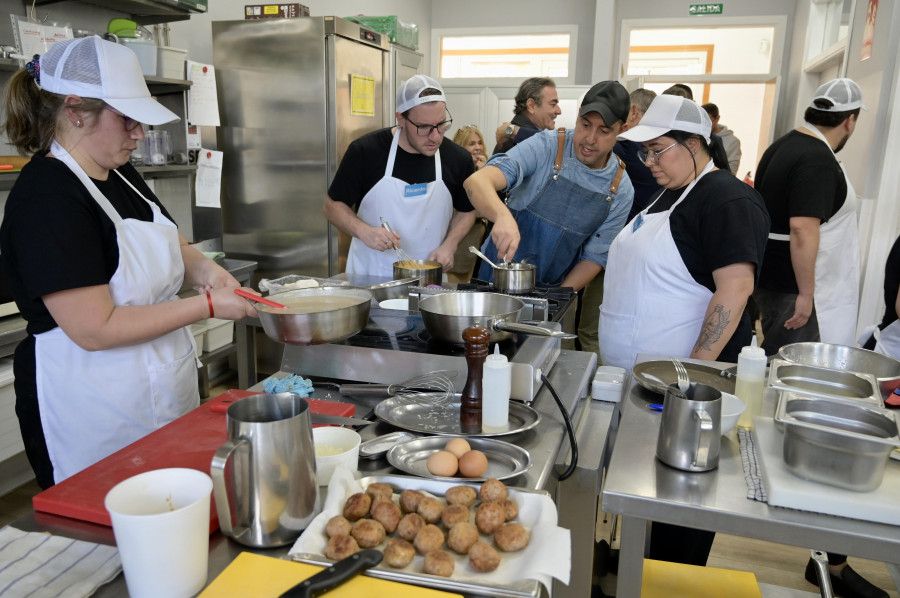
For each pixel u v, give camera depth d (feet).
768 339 10.39
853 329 10.18
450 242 9.14
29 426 4.79
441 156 9.25
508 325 4.45
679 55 22.99
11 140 4.37
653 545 5.98
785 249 9.73
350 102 11.71
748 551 7.73
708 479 3.54
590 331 10.18
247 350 7.57
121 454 3.58
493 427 3.98
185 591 2.43
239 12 13.23
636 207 10.32
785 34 20.71
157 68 9.58
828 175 8.96
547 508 2.97
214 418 4.09
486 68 23.29
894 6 10.71
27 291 4.38
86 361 4.62
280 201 11.89
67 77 4.09
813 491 3.20
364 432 3.96
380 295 6.57
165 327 4.34
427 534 2.73
